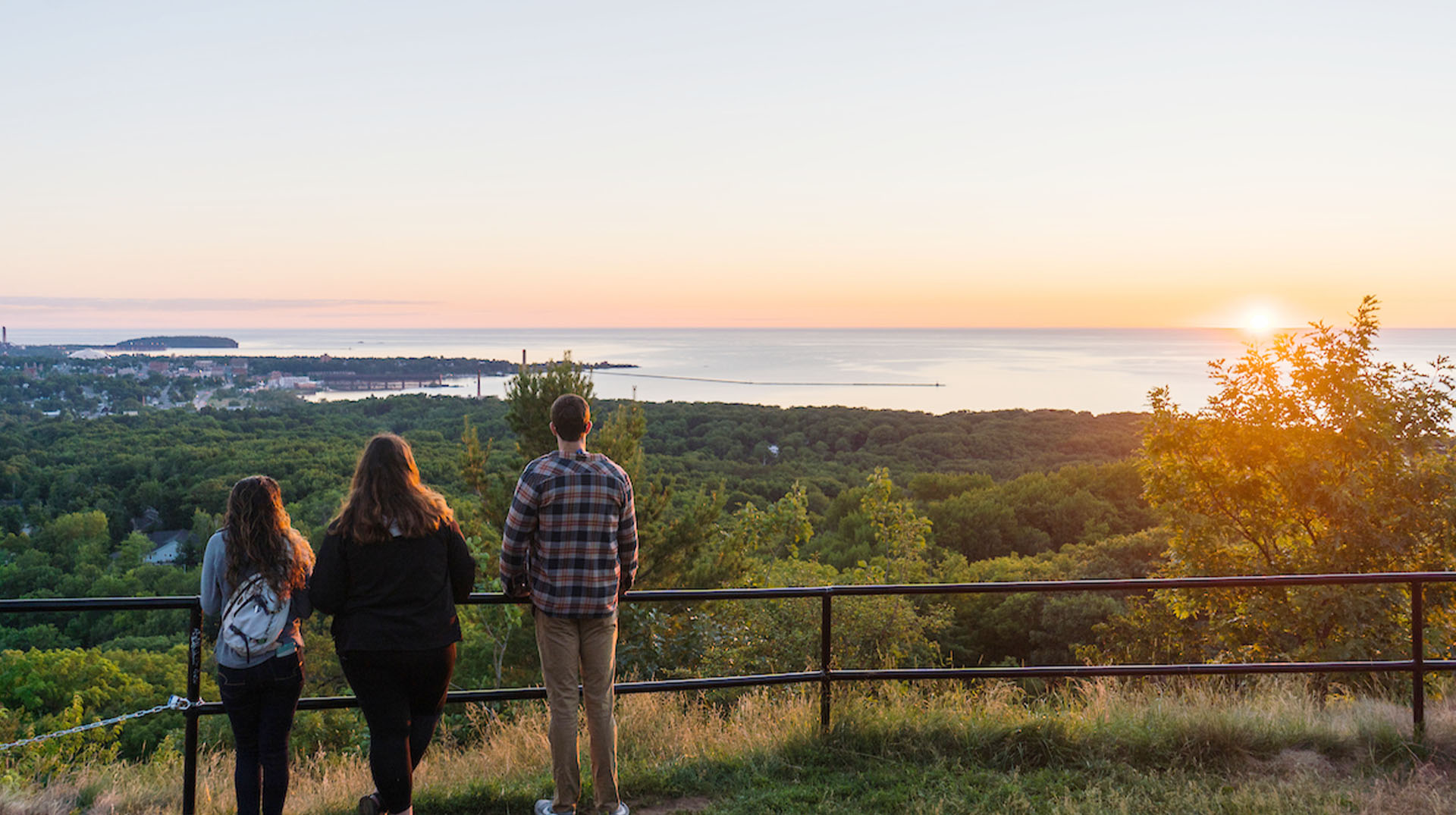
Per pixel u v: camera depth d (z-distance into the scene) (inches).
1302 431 429.7
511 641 531.2
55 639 1695.4
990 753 153.6
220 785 158.2
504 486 514.9
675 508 586.2
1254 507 451.5
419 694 117.8
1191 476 458.9
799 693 192.2
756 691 220.8
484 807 137.1
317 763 179.5
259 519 115.5
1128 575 962.1
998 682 212.1
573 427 124.6
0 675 932.0
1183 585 145.2
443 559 117.8
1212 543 457.1
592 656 128.0
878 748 154.6
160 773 165.3
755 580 586.2
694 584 523.2
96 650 1018.1
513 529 122.9
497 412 4485.7
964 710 171.9
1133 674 149.9
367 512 111.7
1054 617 895.1
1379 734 155.6
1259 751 154.3
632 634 463.8
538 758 163.5
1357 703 188.2
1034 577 1152.8
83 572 2500.0
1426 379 417.4
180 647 1302.9
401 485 114.7
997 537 1806.1
